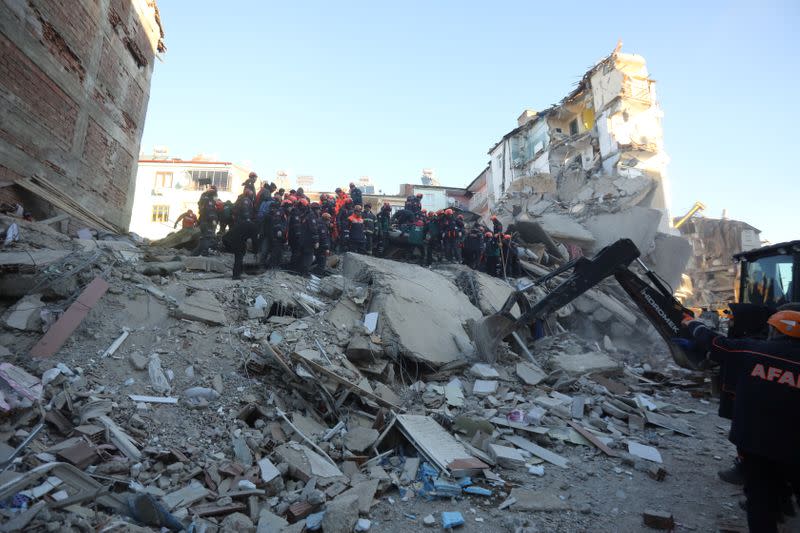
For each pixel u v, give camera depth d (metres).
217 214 10.56
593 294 12.74
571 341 9.70
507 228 16.78
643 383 8.27
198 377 5.33
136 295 6.30
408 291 8.59
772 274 5.75
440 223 13.27
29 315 5.27
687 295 25.62
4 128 7.33
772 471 2.75
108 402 4.38
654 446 5.55
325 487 4.00
